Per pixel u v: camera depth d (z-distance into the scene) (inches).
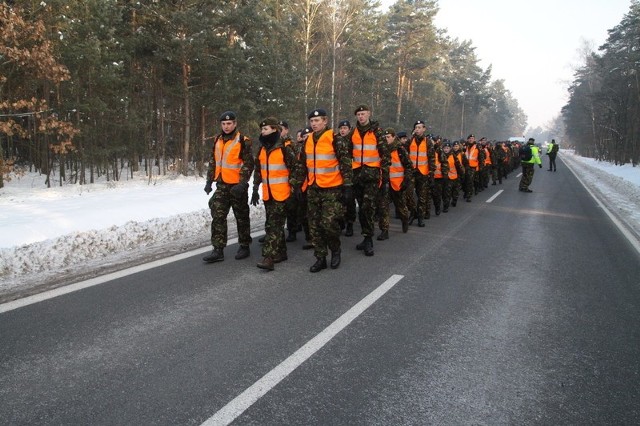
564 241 298.8
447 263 238.2
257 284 196.1
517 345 141.4
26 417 99.9
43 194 520.1
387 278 208.5
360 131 253.3
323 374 120.8
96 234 249.6
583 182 819.4
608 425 101.7
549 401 110.7
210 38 689.0
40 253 216.2
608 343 144.2
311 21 1066.7
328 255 252.7
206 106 773.9
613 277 217.5
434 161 359.6
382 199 293.1
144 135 831.1
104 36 639.1
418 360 130.0
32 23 522.9
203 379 117.0
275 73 819.4
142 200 414.6
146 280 197.3
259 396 109.7
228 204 234.8
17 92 609.0
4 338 138.6
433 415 103.7
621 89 1676.9
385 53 1384.1
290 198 224.2
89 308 163.5
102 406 104.5
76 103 607.5
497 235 316.5
